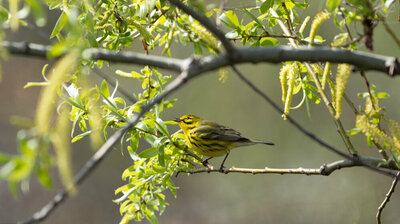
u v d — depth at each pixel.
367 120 7.49
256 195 26.47
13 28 5.12
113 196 26.12
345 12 7.23
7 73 26.94
